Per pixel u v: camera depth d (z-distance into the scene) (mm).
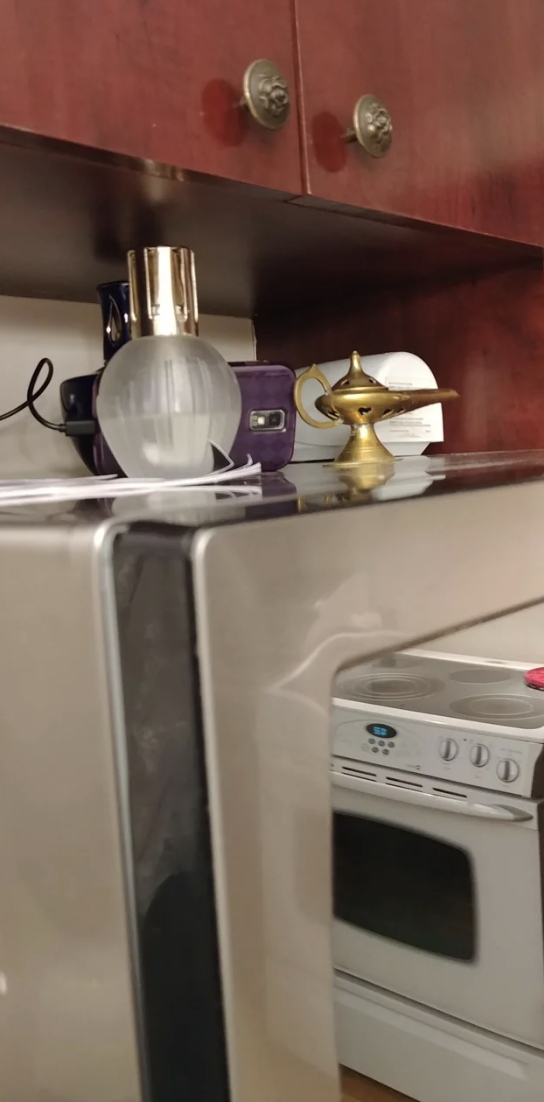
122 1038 274
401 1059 512
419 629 347
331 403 646
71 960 285
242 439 639
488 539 390
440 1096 531
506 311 807
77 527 271
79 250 661
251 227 631
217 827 257
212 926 258
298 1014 286
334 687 312
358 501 334
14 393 766
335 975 326
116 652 263
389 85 611
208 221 610
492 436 834
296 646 287
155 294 538
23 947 302
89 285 761
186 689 255
